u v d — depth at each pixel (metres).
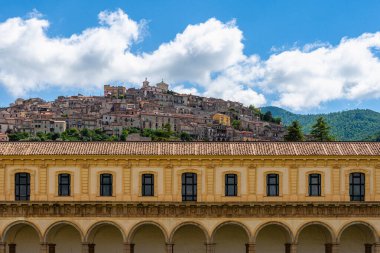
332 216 73.69
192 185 74.50
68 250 76.69
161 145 76.44
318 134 193.75
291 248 73.56
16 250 76.38
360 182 74.44
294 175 74.31
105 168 74.38
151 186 74.38
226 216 73.75
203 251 77.00
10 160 74.12
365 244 76.56
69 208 73.69
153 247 77.19
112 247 76.88
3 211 73.75
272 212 73.75
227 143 77.06
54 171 74.31
